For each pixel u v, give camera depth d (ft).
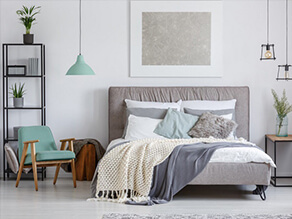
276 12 22.75
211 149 18.06
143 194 17.83
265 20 22.75
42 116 22.21
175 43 22.75
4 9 22.57
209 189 20.10
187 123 20.95
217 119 20.85
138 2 22.63
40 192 19.53
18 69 21.99
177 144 18.66
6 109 22.27
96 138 22.95
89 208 17.13
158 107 21.89
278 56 22.81
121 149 18.56
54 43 22.74
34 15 22.63
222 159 17.95
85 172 21.84
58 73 22.76
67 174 22.72
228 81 22.86
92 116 22.91
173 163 17.98
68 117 22.90
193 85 22.91
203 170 17.89
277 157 22.86
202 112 21.72
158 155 18.15
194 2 22.66
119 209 16.98
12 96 22.79
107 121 22.93
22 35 22.66
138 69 22.77
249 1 22.75
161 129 20.83
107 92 22.86
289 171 22.86
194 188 20.29
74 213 16.56
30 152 20.59
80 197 18.66
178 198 18.54
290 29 22.75
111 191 18.39
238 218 15.89
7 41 22.63
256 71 22.86
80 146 21.76
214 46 22.77
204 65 22.81
